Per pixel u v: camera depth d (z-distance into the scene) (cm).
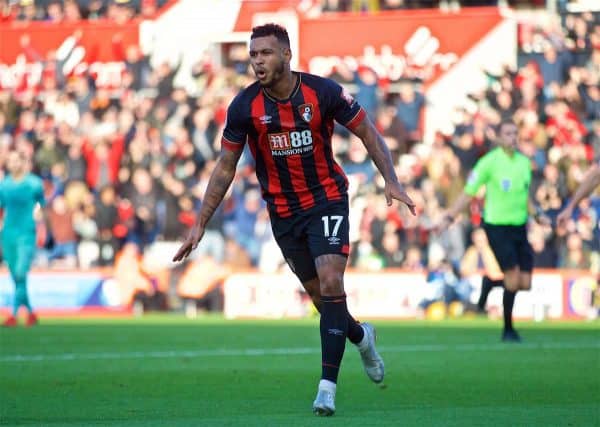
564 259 7381
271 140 2622
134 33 8931
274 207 2684
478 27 8369
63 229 8162
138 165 8156
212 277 7688
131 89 8738
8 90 8962
